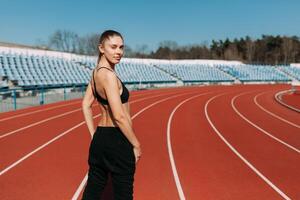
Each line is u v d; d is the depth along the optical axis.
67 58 33.91
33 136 10.34
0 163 7.24
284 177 6.69
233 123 14.34
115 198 3.19
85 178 6.27
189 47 93.31
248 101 25.97
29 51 30.94
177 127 12.95
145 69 42.94
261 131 12.33
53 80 26.64
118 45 3.11
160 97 27.86
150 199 5.32
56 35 66.69
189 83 46.53
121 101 3.05
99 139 3.14
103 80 3.00
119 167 3.11
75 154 8.08
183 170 7.01
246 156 8.41
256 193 5.73
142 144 9.64
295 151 9.07
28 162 7.33
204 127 13.08
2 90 16.16
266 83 56.84
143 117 15.83
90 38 66.12
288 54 91.50
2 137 10.12
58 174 6.50
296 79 60.03
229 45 98.25
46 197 5.32
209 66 52.97
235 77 53.97
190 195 5.54
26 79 24.20
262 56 95.81
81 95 25.23
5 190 5.61
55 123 13.01
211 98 27.94
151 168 7.10
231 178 6.54
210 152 8.78
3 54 25.72
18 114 15.38
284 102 24.59
